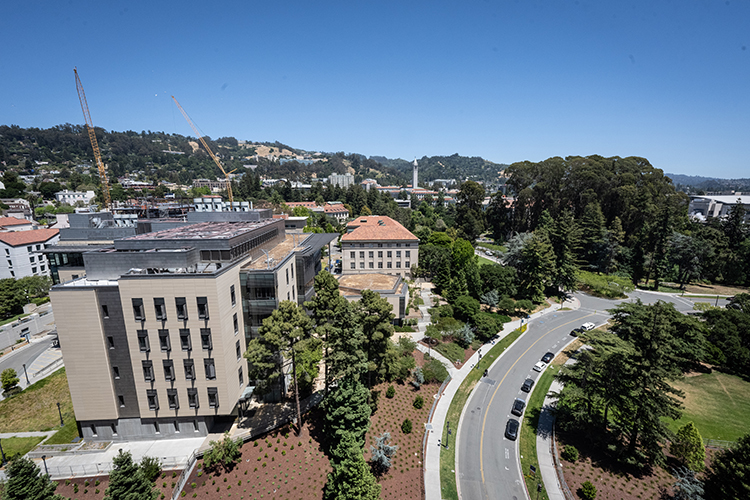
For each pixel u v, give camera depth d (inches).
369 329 1828.2
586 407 1784.0
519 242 4008.4
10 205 5920.3
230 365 1572.3
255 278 1704.0
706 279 4352.9
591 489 1476.4
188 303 1441.9
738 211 4261.8
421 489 1513.3
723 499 1305.4
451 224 7052.2
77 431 1652.3
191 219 2802.7
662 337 1510.8
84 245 2377.0
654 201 4645.7
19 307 3211.1
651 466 1636.3
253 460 1524.4
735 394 2186.3
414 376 2187.5
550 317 3314.5
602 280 3897.6
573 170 4958.2
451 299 3169.3
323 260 5032.0
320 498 1402.6
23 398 1894.7
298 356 1598.2
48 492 1019.9
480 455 1713.8
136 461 1475.1
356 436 1460.4
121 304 1434.5
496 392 2191.2
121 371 1507.1
